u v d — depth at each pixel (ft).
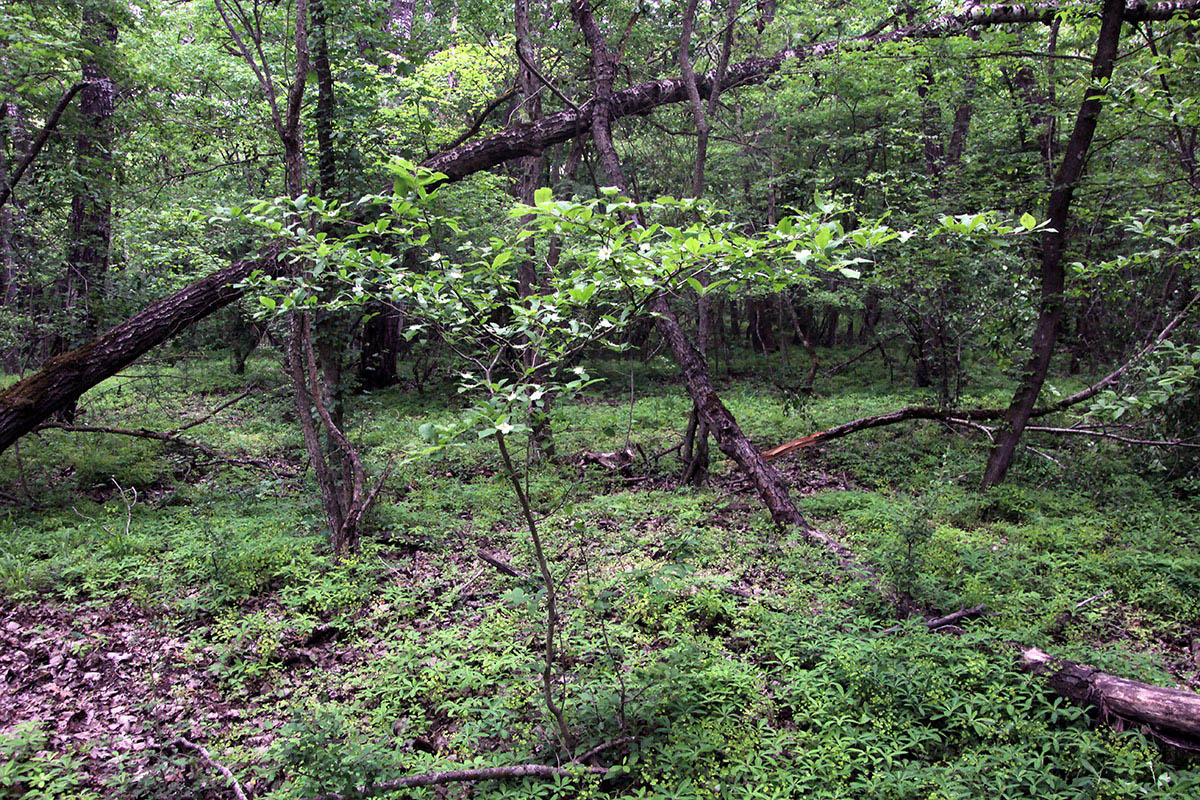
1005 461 27.48
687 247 9.95
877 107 41.98
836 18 40.70
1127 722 12.38
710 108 31.91
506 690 14.19
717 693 13.62
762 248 10.35
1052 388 29.76
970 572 19.24
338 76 27.43
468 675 14.44
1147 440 26.53
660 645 15.89
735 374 60.29
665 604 17.53
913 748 12.13
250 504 27.89
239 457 34.73
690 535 20.66
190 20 42.37
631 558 20.71
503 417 9.24
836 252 9.72
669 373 60.08
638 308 11.05
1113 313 40.40
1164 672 13.83
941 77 30.07
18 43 26.22
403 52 32.32
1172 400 23.63
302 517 25.25
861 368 58.65
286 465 34.55
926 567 18.95
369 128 29.78
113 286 35.94
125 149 39.68
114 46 33.96
